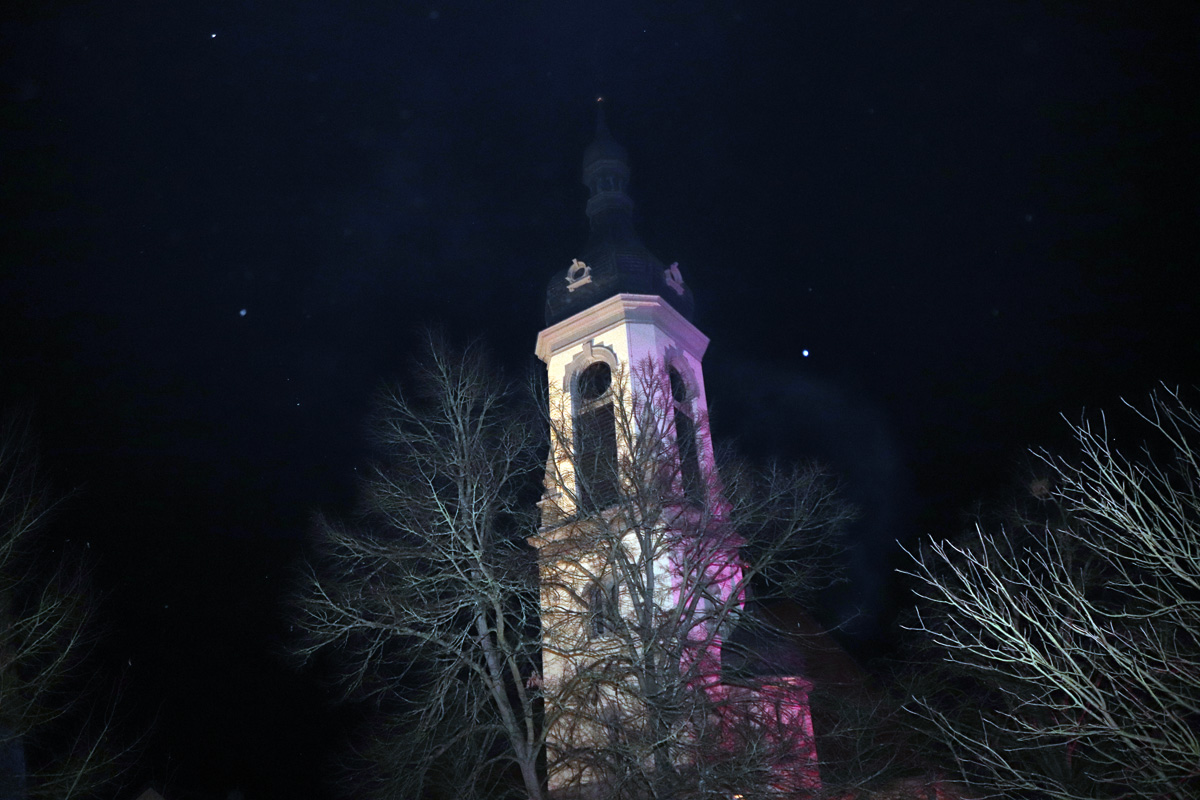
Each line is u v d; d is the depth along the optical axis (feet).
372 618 93.09
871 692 120.78
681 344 138.10
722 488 108.17
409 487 97.71
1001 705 100.01
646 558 99.55
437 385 102.01
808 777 92.07
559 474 107.76
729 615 103.55
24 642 74.95
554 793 99.40
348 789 92.32
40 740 77.82
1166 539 40.88
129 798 140.46
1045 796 78.02
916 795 96.27
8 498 79.05
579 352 134.41
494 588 91.91
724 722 89.35
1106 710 39.63
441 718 87.20
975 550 108.27
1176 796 38.81
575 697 91.86
